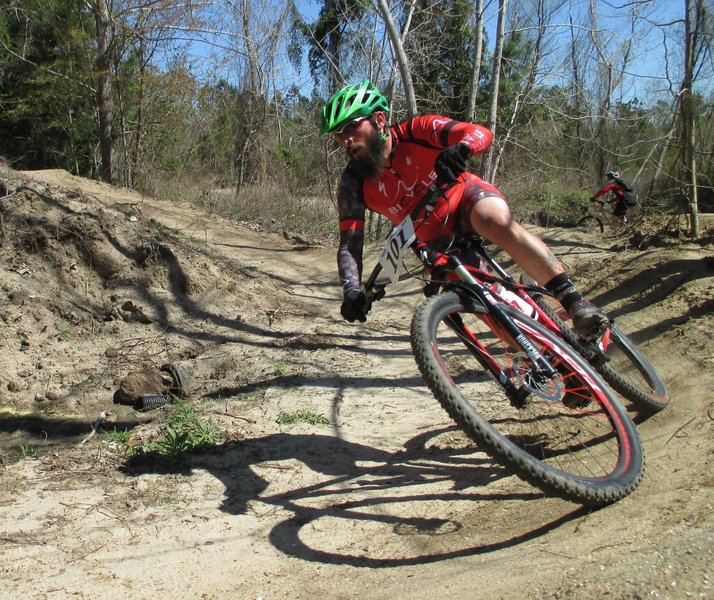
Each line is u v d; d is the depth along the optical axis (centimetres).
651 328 521
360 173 340
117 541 293
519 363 305
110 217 715
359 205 354
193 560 276
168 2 1725
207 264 748
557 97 1539
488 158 1252
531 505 295
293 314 722
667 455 297
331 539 289
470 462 365
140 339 598
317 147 1978
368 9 1620
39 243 630
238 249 1051
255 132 2228
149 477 362
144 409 474
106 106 1755
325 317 730
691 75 786
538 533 261
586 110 1714
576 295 307
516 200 1670
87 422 460
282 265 980
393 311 784
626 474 271
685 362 430
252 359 577
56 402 489
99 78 1750
